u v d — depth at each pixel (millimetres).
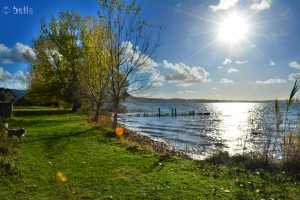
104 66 25641
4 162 9492
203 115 95188
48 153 12109
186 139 34906
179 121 67875
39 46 40656
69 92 40688
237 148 25047
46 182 8281
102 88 25594
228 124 59000
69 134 17453
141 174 9008
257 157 10992
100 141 15305
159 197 7027
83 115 34812
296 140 10609
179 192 7363
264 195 7176
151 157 11422
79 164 10289
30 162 10477
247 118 77438
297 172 9562
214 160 11430
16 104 75250
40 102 46031
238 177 8773
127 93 22406
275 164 10352
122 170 9492
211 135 39406
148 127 51000
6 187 7832
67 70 39875
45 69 40719
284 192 7445
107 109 31969
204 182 8180
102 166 10023
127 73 22109
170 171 9375
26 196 7223
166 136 37875
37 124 23156
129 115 87938
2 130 15367
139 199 6945
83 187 7855
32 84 46188
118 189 7648
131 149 13164
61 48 39406
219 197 7000
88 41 28234
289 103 11086
